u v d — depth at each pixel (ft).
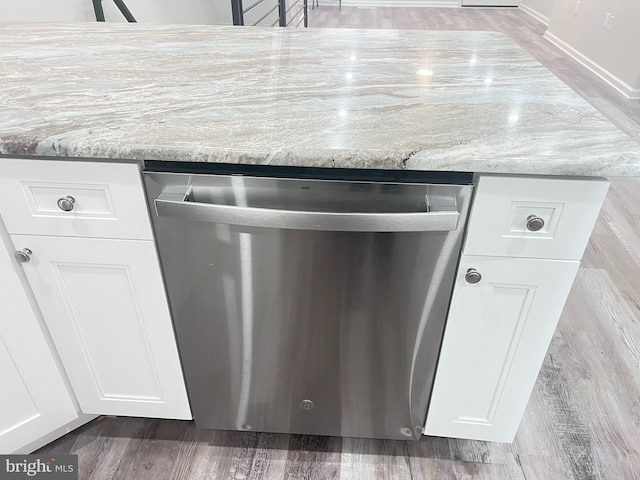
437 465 4.16
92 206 2.97
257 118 2.98
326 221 2.74
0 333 3.32
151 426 4.46
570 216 2.77
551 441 4.36
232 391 3.86
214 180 2.82
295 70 3.88
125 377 3.84
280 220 2.76
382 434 4.08
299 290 3.18
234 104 3.20
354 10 22.65
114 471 4.08
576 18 15.05
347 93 3.40
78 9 8.28
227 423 4.14
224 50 4.41
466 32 5.32
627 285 6.32
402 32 5.24
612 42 12.80
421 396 3.73
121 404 4.03
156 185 2.86
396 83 3.61
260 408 3.97
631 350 5.35
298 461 4.18
